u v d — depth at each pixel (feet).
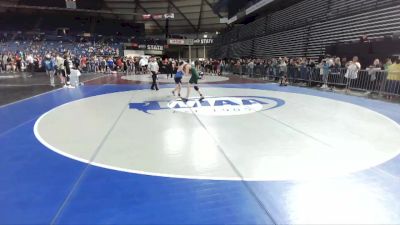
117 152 18.33
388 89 40.19
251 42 118.21
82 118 28.32
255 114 29.71
